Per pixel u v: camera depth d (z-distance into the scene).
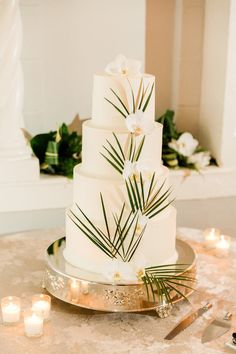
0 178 3.23
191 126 3.79
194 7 3.56
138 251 2.26
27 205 3.33
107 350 2.04
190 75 3.68
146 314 2.29
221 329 2.16
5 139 3.21
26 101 3.44
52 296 2.40
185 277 2.26
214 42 3.49
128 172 2.14
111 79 2.19
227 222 3.71
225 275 2.60
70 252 2.39
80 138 3.43
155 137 2.26
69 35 3.40
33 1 3.29
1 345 2.06
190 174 3.53
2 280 2.51
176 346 2.07
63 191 3.36
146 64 3.70
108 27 3.43
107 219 2.26
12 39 3.08
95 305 2.22
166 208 2.39
